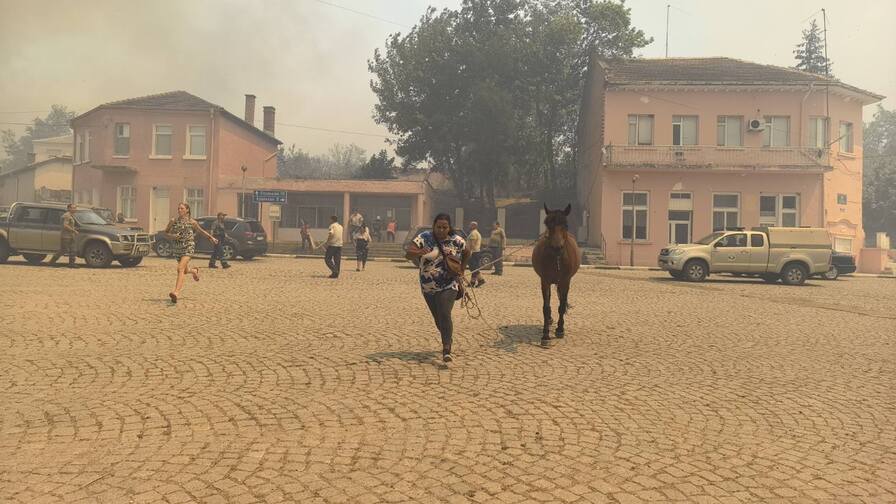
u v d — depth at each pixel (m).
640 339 9.02
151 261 23.66
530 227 42.53
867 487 3.88
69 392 5.49
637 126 33.19
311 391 5.70
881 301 16.16
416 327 9.44
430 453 4.25
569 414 5.22
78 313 9.93
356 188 37.50
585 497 3.62
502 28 40.75
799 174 32.44
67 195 47.44
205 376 6.15
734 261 21.72
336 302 12.38
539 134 42.09
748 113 32.66
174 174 36.59
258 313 10.52
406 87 42.03
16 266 18.55
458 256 6.95
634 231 32.47
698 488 3.80
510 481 3.82
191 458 4.05
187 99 37.62
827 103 32.62
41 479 3.68
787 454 4.43
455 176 44.31
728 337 9.45
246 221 26.17
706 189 32.81
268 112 46.44
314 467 3.96
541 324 10.23
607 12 40.59
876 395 6.17
